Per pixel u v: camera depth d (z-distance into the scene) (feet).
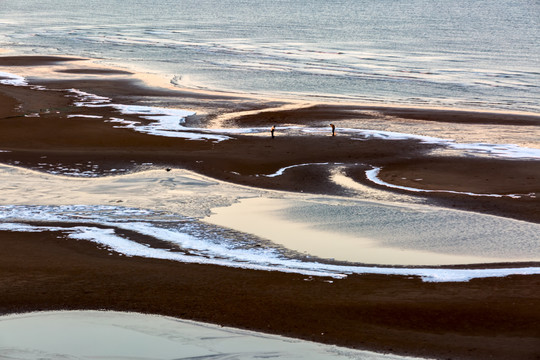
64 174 197.88
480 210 167.32
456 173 202.28
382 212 164.25
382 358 93.40
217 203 171.12
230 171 202.28
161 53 502.79
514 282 119.85
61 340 97.91
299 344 97.45
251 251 137.39
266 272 124.98
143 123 265.95
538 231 150.71
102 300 111.86
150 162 210.79
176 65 438.81
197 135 247.50
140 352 94.43
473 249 138.72
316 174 200.23
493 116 281.95
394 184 191.11
